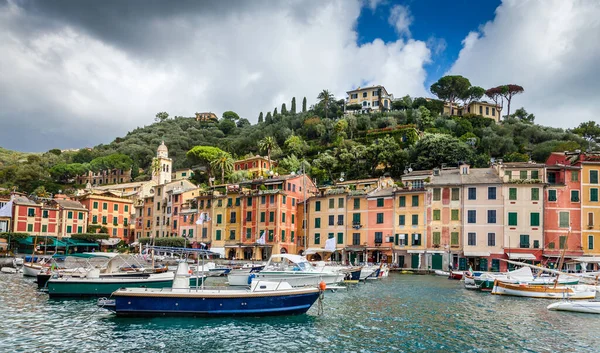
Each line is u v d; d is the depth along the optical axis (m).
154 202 106.62
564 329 31.19
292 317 33.62
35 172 152.25
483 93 163.00
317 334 28.89
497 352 25.66
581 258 65.56
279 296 33.56
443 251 72.38
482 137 128.00
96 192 115.44
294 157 132.62
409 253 75.06
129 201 117.31
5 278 57.94
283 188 88.06
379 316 34.69
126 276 44.84
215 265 68.88
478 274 56.25
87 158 185.25
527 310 38.19
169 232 101.44
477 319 34.16
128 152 182.50
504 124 142.25
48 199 106.38
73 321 31.56
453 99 165.25
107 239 103.50
